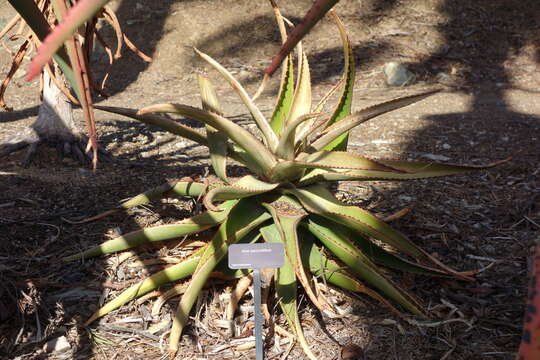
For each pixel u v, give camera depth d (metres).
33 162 3.68
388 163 2.29
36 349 2.09
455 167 2.25
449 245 2.80
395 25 7.90
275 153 2.25
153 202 3.12
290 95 2.44
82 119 5.10
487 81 6.80
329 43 7.64
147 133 4.57
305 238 2.38
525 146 4.35
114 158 3.87
